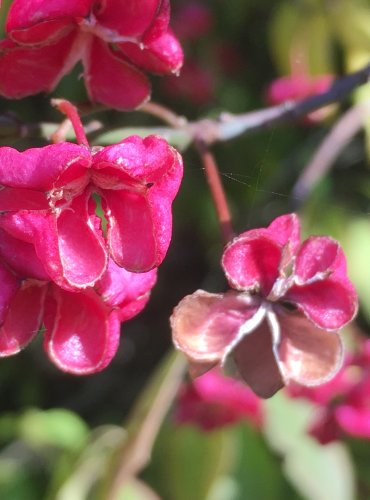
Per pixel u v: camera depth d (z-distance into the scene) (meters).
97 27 0.08
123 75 0.08
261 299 0.07
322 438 0.12
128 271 0.06
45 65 0.08
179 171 0.06
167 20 0.08
